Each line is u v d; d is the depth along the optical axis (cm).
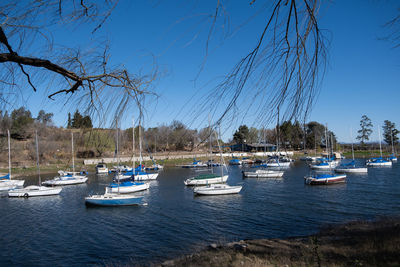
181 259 1124
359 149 9288
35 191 2886
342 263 824
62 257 1281
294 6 189
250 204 2266
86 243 1459
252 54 203
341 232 1378
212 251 1185
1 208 2361
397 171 4338
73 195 2978
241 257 1025
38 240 1524
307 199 2400
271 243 1247
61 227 1770
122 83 282
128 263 1181
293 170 4856
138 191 3053
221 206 2230
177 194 2850
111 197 2316
